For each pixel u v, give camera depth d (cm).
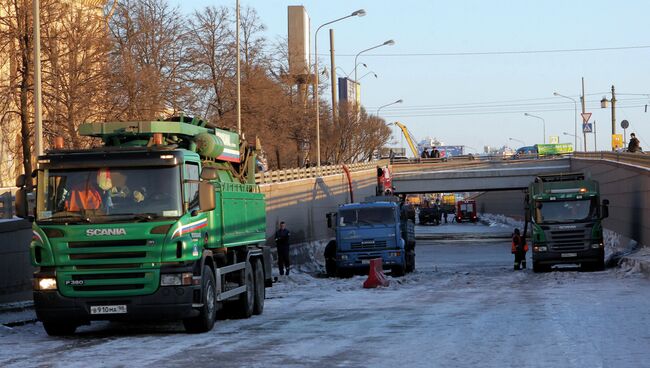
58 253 1688
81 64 4434
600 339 1452
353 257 4119
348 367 1213
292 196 5825
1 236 2380
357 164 7725
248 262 2155
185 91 5234
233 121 6053
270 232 5353
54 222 1697
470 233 9975
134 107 4650
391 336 1580
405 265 4281
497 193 14738
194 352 1415
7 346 1570
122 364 1285
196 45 5941
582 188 4053
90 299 1680
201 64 5778
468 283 3416
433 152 9662
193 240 1716
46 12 4369
